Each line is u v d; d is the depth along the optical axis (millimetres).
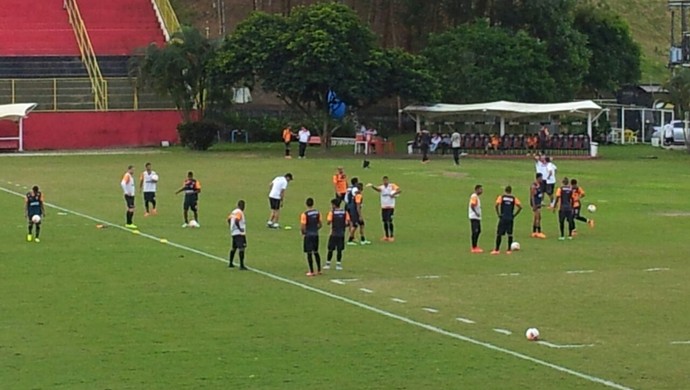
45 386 31969
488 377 33094
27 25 150750
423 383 32438
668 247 61656
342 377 33031
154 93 138375
